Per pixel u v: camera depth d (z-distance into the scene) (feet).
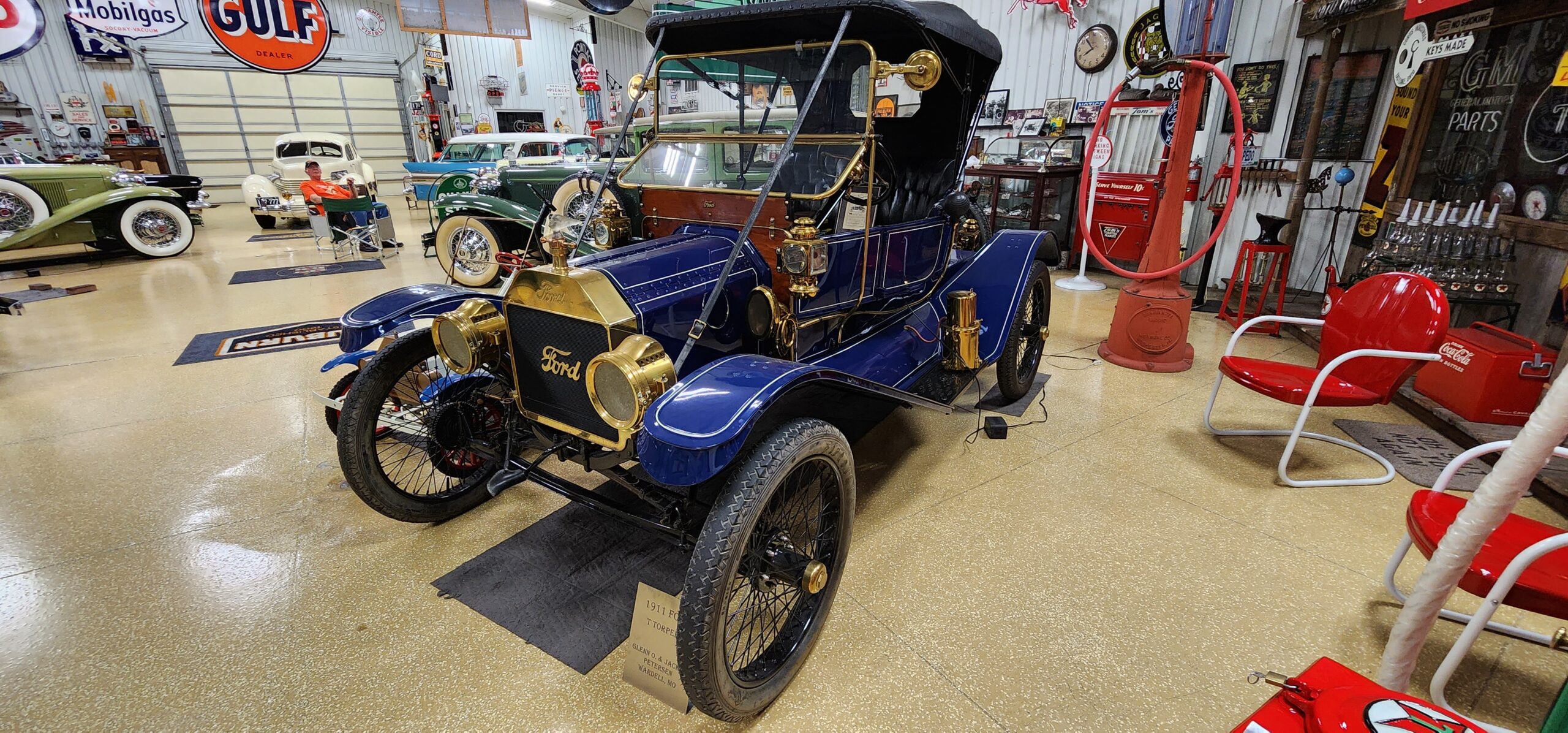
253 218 38.40
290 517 8.14
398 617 6.44
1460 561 4.09
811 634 5.77
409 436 8.51
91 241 24.76
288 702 5.51
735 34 8.18
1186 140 11.82
